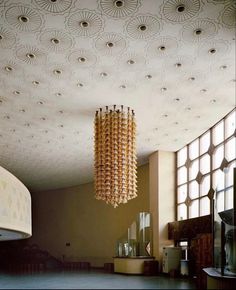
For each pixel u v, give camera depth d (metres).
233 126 11.56
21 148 15.87
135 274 14.34
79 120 12.50
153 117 12.15
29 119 12.49
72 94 10.47
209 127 13.04
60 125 13.04
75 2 6.67
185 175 14.99
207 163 13.37
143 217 15.62
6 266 22.78
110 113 10.91
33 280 12.12
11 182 9.44
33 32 7.55
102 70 9.11
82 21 7.20
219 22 7.12
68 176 21.12
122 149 10.78
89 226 21.86
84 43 7.94
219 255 8.36
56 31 7.53
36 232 25.02
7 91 10.38
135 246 15.20
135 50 8.19
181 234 14.05
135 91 10.20
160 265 14.61
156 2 6.64
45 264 21.73
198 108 11.36
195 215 13.96
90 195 22.36
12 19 7.13
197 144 14.27
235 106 11.18
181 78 9.45
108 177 10.63
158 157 15.72
